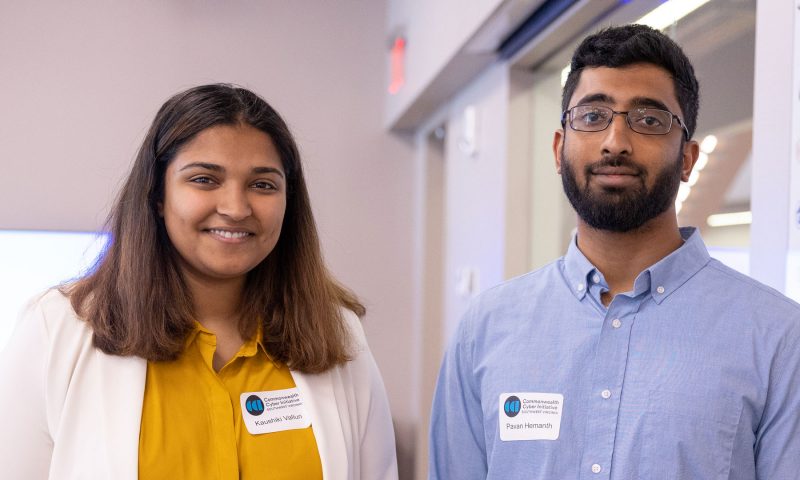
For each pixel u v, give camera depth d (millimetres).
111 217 1424
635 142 1303
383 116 5043
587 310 1403
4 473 1245
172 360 1352
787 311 1248
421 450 4844
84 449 1256
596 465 1296
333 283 1659
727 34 1849
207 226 1330
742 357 1242
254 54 4879
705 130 1939
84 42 4637
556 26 2592
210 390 1370
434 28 3623
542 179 3090
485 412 1438
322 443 1390
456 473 1522
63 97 4609
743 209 1750
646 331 1334
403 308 5074
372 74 5031
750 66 1744
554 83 3057
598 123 1331
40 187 4582
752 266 1557
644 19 2283
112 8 4668
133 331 1321
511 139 3145
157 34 4730
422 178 4891
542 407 1369
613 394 1318
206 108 1331
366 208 5035
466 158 3855
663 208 1323
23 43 4570
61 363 1302
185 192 1316
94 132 4641
